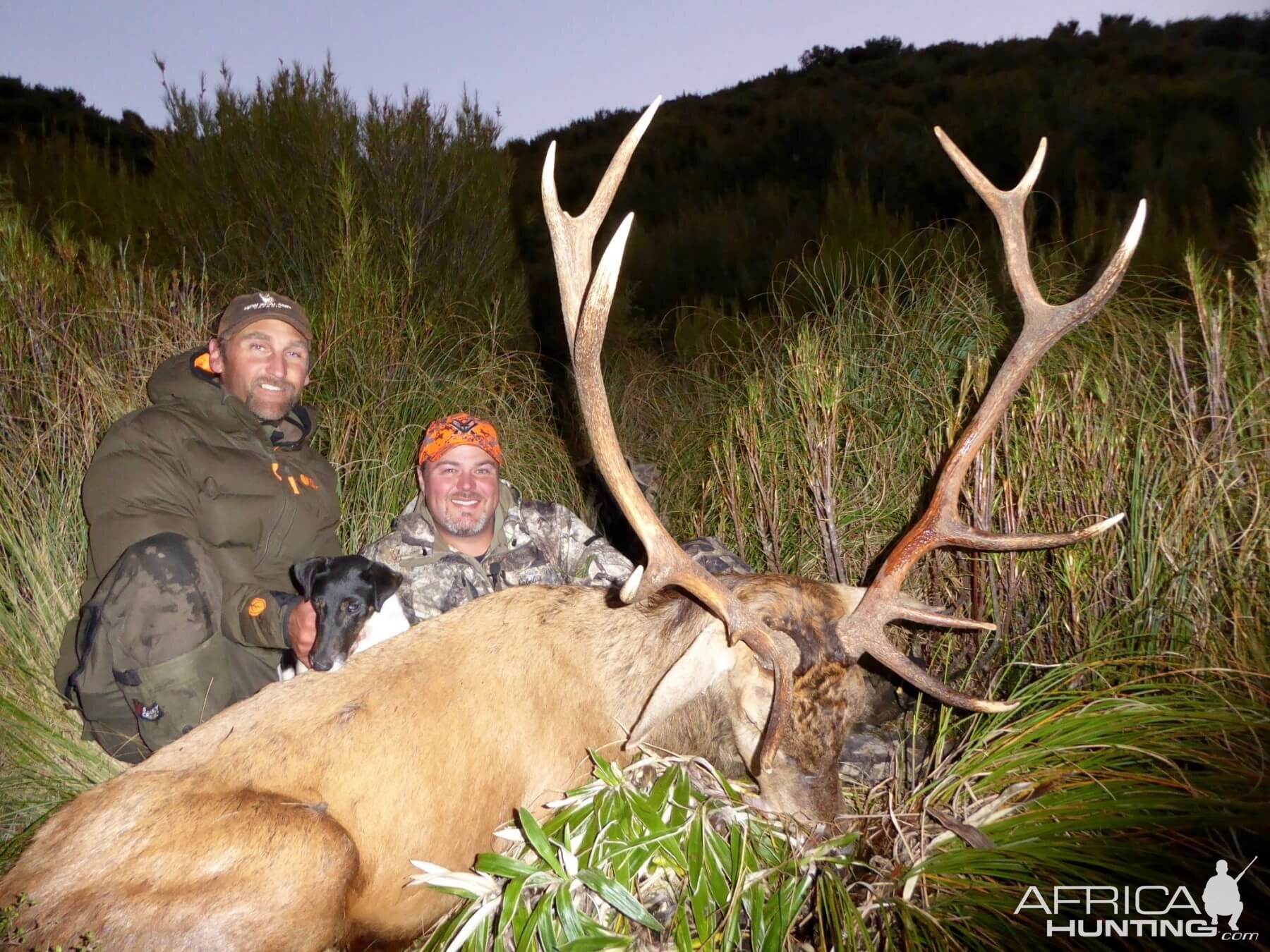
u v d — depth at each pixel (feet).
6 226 8.25
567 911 4.13
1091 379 6.59
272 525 6.14
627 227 4.26
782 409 7.76
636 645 4.97
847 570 7.08
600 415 4.53
